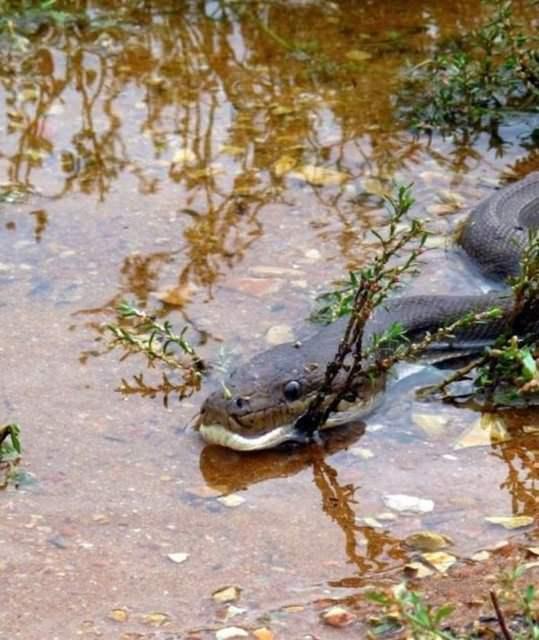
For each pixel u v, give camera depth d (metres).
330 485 7.26
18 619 6.16
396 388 8.12
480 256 9.42
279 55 12.34
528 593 5.62
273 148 10.84
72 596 6.33
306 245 9.50
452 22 12.88
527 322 8.52
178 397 7.91
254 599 6.33
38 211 9.88
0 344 8.34
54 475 7.25
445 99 11.27
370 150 10.85
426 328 8.48
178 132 11.06
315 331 8.52
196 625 6.14
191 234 9.64
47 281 9.03
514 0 13.07
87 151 10.76
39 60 12.21
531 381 7.78
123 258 9.34
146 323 7.98
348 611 6.18
